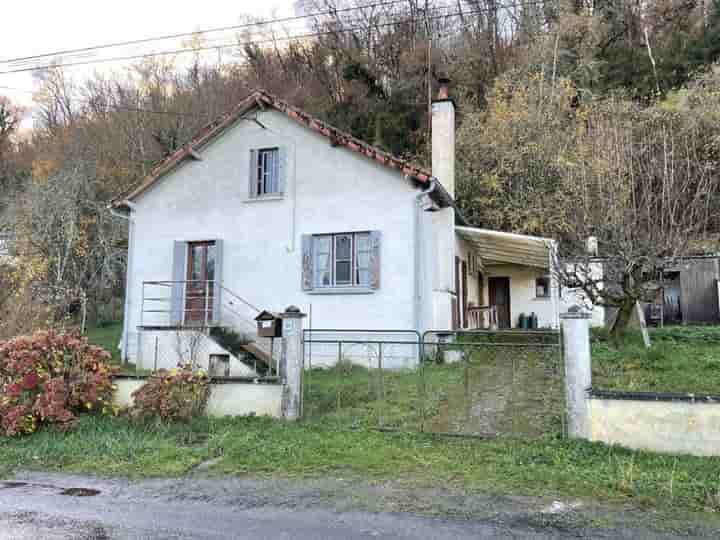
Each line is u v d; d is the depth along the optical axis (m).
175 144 28.72
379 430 7.21
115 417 8.19
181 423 7.79
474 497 5.04
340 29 31.95
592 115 20.58
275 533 4.29
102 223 21.06
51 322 12.46
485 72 29.33
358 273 13.05
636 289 11.41
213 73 33.34
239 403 8.14
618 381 8.95
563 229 16.83
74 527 4.46
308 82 32.09
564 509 4.74
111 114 30.72
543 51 26.39
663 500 4.88
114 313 23.53
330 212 13.34
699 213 11.93
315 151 13.66
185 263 14.38
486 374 10.92
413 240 12.60
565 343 6.68
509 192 22.12
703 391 8.16
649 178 11.95
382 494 5.16
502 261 22.30
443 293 14.06
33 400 7.68
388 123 28.80
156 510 4.86
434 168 15.24
